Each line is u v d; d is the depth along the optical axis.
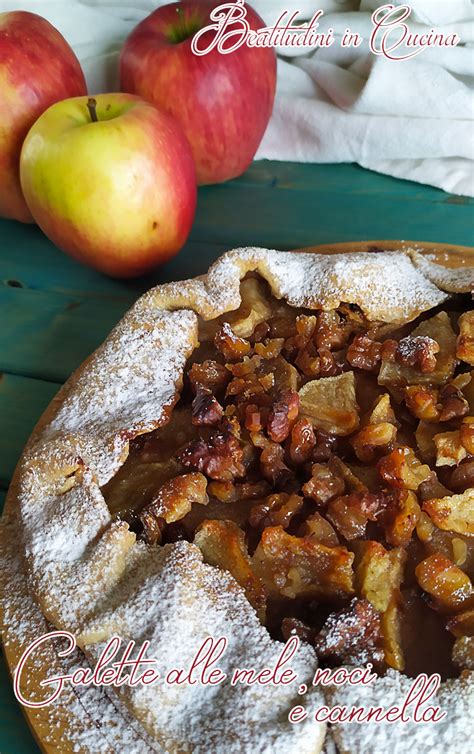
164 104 0.32
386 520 0.21
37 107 0.31
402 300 0.26
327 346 0.26
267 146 0.39
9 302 0.33
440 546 0.21
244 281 0.28
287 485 0.23
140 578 0.20
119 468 0.23
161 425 0.24
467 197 0.35
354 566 0.20
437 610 0.20
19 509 0.23
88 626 0.19
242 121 0.34
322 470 0.22
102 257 0.31
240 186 0.37
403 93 0.35
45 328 0.31
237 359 0.26
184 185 0.30
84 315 0.32
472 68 0.34
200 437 0.24
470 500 0.21
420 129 0.35
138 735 0.18
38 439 0.25
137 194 0.28
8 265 0.35
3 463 0.26
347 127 0.36
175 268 0.33
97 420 0.24
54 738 0.19
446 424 0.23
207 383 0.25
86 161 0.28
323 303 0.26
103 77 0.38
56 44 0.32
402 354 0.24
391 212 0.35
